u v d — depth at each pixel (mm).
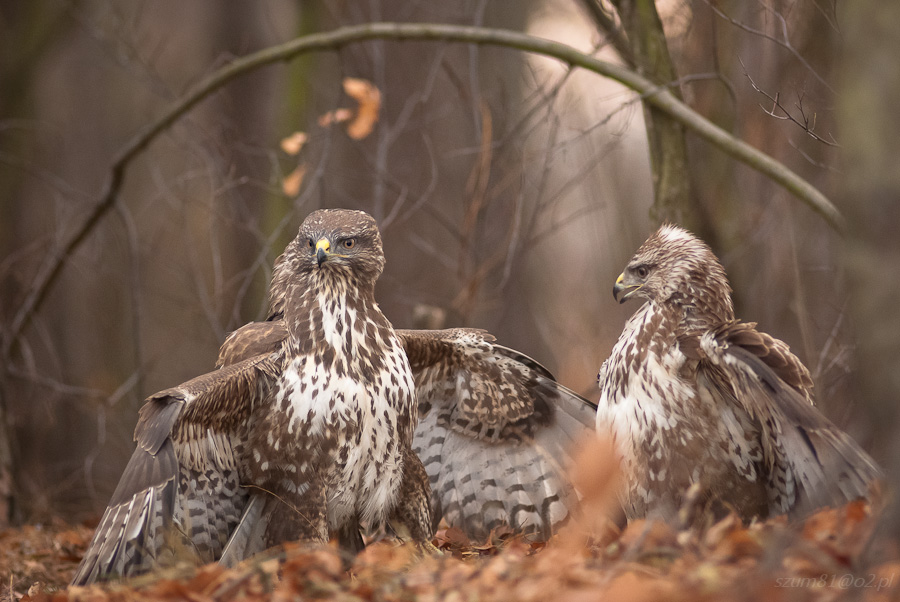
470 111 16812
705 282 8664
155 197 16500
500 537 10133
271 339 8961
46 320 21688
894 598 5152
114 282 21562
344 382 8594
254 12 22516
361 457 8664
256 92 21375
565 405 10141
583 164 18250
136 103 26719
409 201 19469
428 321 14766
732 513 7473
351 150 19453
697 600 5465
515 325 20266
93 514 14727
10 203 20375
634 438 8516
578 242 23359
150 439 7738
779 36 12320
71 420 18734
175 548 7711
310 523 8516
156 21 24125
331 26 19172
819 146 12469
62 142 23531
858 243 5992
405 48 19984
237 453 8633
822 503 7777
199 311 17922
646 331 8633
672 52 14164
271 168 16672
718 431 8281
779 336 13633
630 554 6211
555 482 10289
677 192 11938
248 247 19906
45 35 21078
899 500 5750
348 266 8836
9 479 14211
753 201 14570
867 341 5988
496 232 17844
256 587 7004
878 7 5824
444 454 10586
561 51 12391
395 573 7004
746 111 13648
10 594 8516
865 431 7809
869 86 5883
